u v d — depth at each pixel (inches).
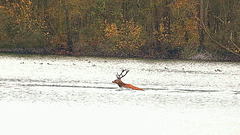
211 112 3339.1
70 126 2901.1
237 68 7362.2
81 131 2780.5
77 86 4488.2
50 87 4375.0
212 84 5022.1
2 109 3334.2
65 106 3481.8
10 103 3545.8
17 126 2878.9
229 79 5615.2
